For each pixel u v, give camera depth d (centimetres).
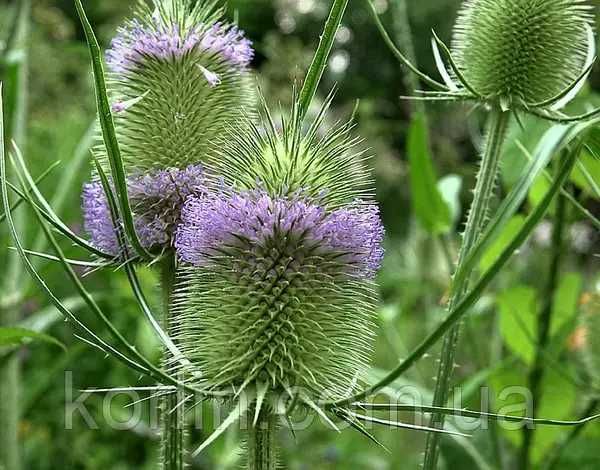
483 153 28
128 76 26
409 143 39
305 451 63
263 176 23
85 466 61
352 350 24
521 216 38
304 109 23
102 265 24
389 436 64
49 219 22
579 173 36
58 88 95
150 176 25
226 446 48
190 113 26
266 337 22
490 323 55
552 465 36
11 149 41
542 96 27
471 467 39
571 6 28
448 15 150
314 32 174
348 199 23
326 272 23
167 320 25
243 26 168
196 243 23
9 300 42
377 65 173
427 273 57
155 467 58
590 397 36
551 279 39
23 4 42
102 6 121
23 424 58
